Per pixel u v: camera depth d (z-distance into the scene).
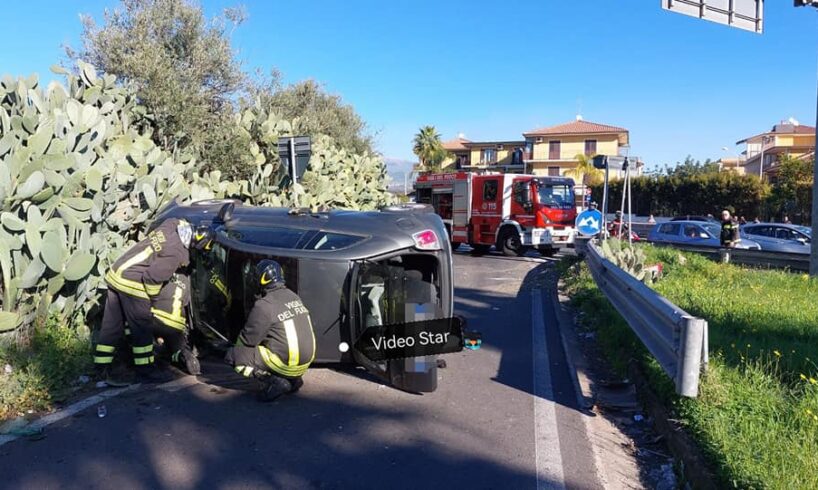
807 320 7.57
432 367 5.48
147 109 11.38
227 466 4.02
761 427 4.19
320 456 4.20
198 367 5.89
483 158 70.12
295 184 11.23
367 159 19.48
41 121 6.99
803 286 10.88
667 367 4.85
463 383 5.95
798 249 19.81
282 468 4.01
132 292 5.34
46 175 5.98
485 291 12.12
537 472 4.09
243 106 14.73
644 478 4.14
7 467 3.89
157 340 6.46
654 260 14.09
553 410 5.27
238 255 5.89
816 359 5.71
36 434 4.35
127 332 5.88
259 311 5.07
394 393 5.53
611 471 4.19
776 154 63.78
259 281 5.23
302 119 18.50
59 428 4.52
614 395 5.55
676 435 4.38
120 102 9.95
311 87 23.98
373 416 4.96
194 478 3.84
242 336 5.19
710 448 3.97
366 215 5.91
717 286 10.68
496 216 20.00
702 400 4.61
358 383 5.76
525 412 5.20
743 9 12.21
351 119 26.12
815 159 12.83
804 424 4.21
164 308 5.76
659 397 5.11
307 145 11.01
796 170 40.34
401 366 5.46
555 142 66.75
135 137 9.63
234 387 5.54
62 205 6.16
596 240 14.66
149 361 5.52
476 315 9.53
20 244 5.50
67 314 6.15
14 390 4.89
